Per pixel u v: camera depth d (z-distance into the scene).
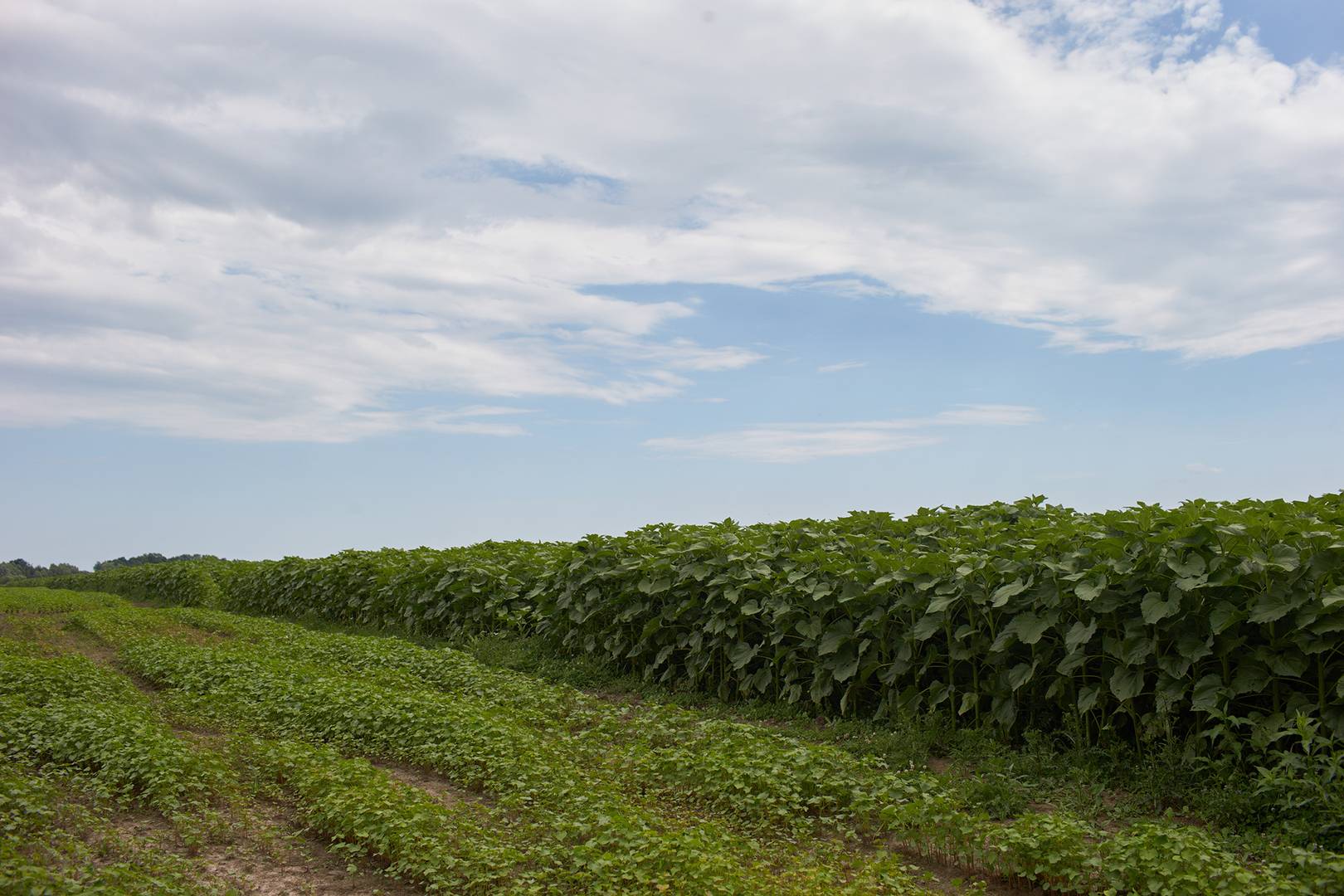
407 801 7.33
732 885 5.73
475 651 15.34
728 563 12.48
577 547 15.03
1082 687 8.88
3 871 5.43
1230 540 8.12
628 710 11.29
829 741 10.10
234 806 7.76
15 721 9.37
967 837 6.79
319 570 22.58
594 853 6.21
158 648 14.70
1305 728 6.98
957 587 9.72
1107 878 5.99
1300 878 5.84
